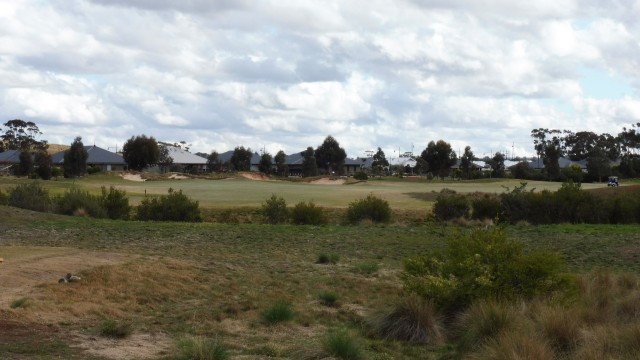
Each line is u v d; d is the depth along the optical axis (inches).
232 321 455.5
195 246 884.6
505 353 324.2
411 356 379.6
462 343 393.7
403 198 2274.9
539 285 466.3
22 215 1132.5
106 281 520.4
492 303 405.4
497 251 468.8
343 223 1467.8
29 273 517.7
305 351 362.0
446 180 4114.2
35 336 362.0
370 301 565.9
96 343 361.4
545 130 6161.4
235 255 813.2
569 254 909.8
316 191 2593.5
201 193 2423.7
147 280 549.0
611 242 1018.7
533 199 1477.6
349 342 361.4
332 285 636.1
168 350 356.2
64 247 771.4
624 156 5044.3
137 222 1200.8
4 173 3806.6
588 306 437.7
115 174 3705.7
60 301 441.1
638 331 330.6
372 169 5876.0
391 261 839.1
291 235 1061.8
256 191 2554.1
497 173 4658.0
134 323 422.0
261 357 356.5
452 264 471.5
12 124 5408.5
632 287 550.6
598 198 1504.7
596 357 317.7
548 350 327.9
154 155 4677.7
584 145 6028.5
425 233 1134.4
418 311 425.1
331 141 5585.6
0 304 411.8
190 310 479.5
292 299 548.7
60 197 1534.2
